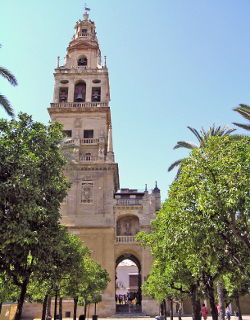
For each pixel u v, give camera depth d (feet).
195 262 72.43
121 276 314.35
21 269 65.51
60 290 99.14
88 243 173.27
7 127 68.08
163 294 103.71
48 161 69.15
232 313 199.00
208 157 65.87
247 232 57.36
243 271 59.72
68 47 229.66
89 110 202.18
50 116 204.95
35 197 59.82
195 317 86.17
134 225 188.44
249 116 90.12
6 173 59.36
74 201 180.65
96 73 213.87
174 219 66.44
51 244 65.46
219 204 58.34
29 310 162.20
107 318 157.79
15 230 56.03
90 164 185.26
